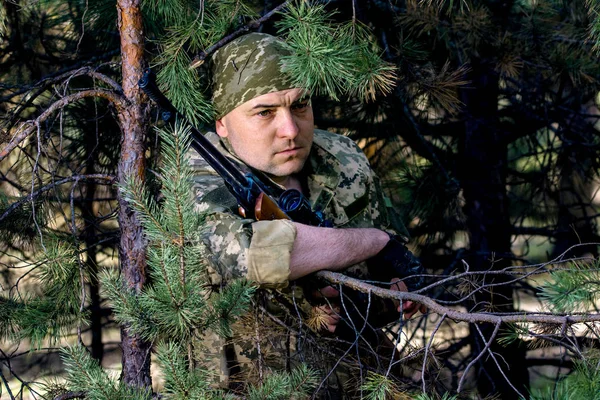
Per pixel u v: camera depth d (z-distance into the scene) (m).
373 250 2.34
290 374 2.19
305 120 2.38
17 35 3.73
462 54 3.96
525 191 5.24
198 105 2.46
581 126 4.83
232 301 1.92
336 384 2.36
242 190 2.19
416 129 4.06
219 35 2.51
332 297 2.35
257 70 2.30
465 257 4.47
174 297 1.82
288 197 2.27
